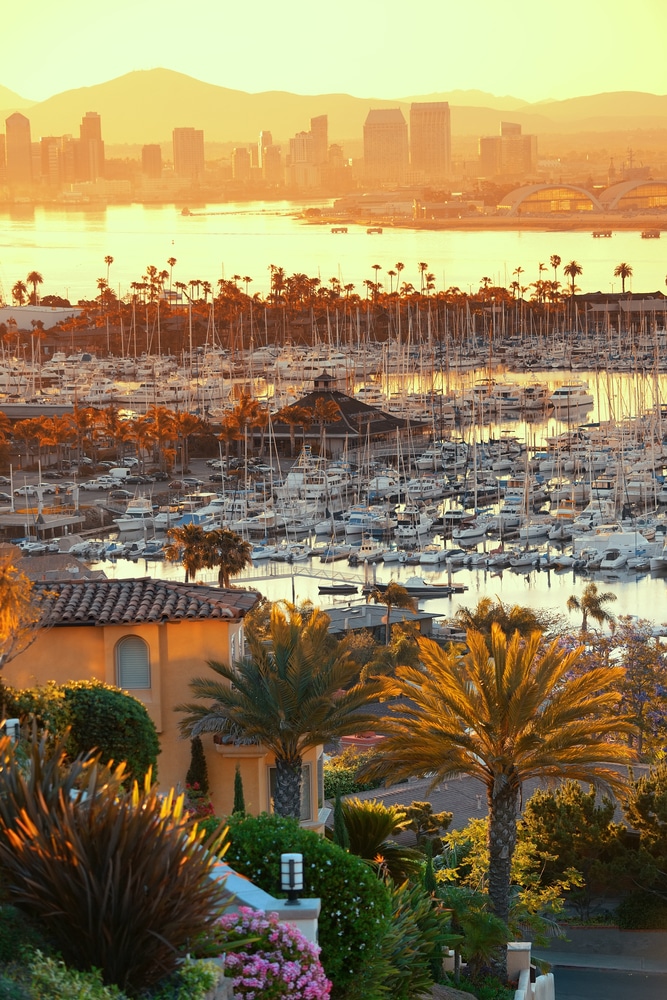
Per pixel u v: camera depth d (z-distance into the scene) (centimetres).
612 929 12506
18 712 8019
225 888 5284
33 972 4184
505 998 9162
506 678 9912
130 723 8444
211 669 10031
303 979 5072
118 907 4475
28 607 9094
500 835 10162
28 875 4494
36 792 4706
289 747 9725
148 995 4488
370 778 10244
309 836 6419
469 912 9525
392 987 6619
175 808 4756
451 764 10031
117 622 9856
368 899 6288
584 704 10075
